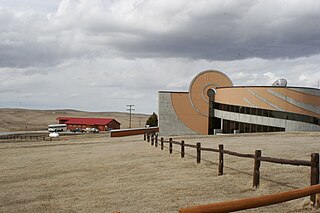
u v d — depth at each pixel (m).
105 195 11.47
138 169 16.41
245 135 39.50
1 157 29.78
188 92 54.66
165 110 54.16
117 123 118.06
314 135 36.78
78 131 101.25
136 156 22.02
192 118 54.56
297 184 10.66
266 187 10.49
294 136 35.91
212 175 13.10
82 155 26.58
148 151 24.53
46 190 13.38
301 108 48.34
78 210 9.83
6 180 16.86
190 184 11.91
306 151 19.34
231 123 52.59
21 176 17.78
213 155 18.39
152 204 9.75
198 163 15.97
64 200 11.29
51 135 68.31
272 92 48.97
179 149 23.45
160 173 14.66
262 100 49.47
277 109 48.66
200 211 3.88
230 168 14.02
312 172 8.26
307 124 48.44
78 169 18.55
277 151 19.56
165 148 25.25
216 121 54.91
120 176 15.02
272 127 48.81
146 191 11.48
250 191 10.36
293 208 8.06
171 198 10.26
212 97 54.97
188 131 54.38
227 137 37.78
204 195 10.30
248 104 50.34
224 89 53.03
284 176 11.76
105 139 49.56
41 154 30.48
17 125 174.25
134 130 63.59
